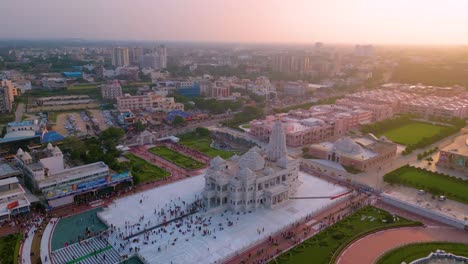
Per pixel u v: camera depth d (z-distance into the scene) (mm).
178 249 132625
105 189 179375
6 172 177125
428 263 125938
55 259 126000
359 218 156750
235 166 179125
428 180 196125
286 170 173375
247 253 131750
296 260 126812
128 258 128125
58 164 189000
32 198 162875
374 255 130125
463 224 148875
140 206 165000
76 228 147000
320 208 164625
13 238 136500
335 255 129125
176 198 173375
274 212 161875
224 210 163625
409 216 159875
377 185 191625
